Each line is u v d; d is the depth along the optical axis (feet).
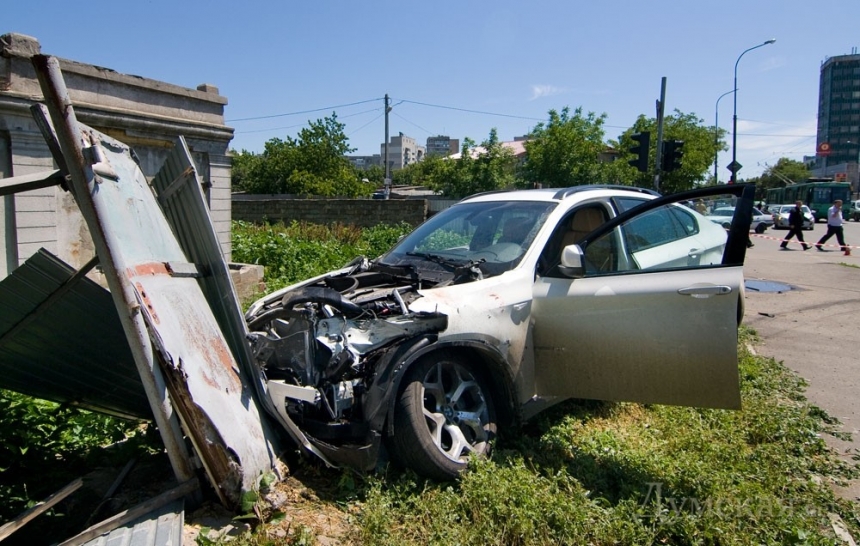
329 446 10.87
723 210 19.66
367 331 11.34
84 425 12.93
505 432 13.28
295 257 37.32
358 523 9.94
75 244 25.61
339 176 125.80
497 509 10.12
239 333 10.79
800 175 299.38
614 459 12.81
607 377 12.64
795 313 29.94
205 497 10.14
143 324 8.61
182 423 9.07
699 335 11.65
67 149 8.23
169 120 30.42
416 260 15.37
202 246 11.46
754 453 13.73
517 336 12.93
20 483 10.66
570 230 15.35
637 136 48.34
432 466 11.09
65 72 25.59
